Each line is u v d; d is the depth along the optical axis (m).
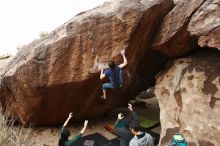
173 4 8.05
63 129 6.48
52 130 9.30
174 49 7.82
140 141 5.43
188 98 7.30
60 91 8.27
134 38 7.61
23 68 8.09
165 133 7.55
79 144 8.38
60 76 7.95
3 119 8.18
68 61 7.89
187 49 7.71
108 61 7.65
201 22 6.36
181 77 7.72
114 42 7.62
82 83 8.05
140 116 10.07
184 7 7.11
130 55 7.81
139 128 5.52
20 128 9.33
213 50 7.54
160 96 8.16
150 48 8.30
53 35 8.48
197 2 6.77
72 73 7.91
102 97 9.00
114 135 8.95
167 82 8.09
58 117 9.17
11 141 7.57
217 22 6.10
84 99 8.76
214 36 6.10
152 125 9.28
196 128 6.88
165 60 9.32
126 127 7.15
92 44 7.75
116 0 8.23
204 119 6.80
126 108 10.92
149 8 7.35
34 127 9.39
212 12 6.27
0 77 8.87
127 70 8.15
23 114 8.95
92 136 8.86
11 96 8.97
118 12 7.57
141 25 7.49
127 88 9.18
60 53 7.86
